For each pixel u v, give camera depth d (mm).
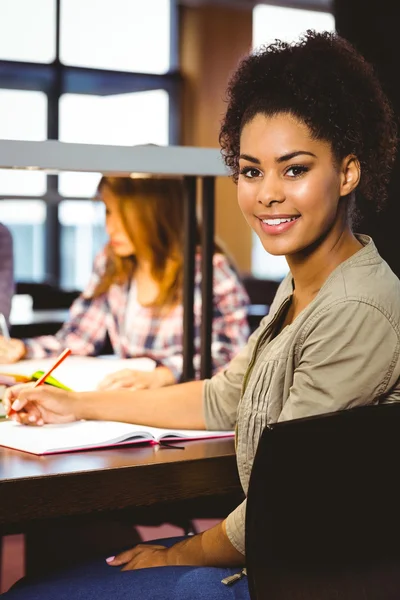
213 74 10602
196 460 1457
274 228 1396
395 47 3191
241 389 1665
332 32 1431
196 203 2135
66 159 1854
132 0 10156
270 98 1379
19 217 9742
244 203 1427
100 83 10125
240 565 1429
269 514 1131
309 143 1358
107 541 2451
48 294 4332
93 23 9992
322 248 1430
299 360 1408
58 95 9898
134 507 1414
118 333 2633
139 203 2480
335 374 1343
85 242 9852
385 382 1343
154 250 2506
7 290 2619
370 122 1410
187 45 10484
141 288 2564
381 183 1464
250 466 1463
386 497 1182
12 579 3090
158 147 1961
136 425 1667
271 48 1416
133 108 10328
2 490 1321
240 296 2594
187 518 2121
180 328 2510
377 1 3234
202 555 1438
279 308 1517
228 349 2551
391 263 3049
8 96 9719
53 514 1356
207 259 2127
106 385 1948
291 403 1374
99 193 2527
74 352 2664
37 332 3412
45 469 1377
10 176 1958
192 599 1338
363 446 1148
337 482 1146
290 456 1110
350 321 1339
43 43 9781
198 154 2010
